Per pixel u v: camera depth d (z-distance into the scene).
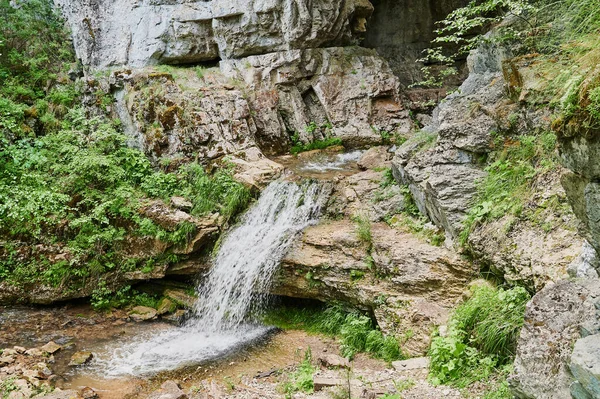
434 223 8.31
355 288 8.31
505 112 7.86
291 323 9.09
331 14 13.75
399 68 15.78
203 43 13.78
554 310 4.27
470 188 7.78
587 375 3.38
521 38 8.35
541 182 6.91
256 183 10.35
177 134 11.48
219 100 12.20
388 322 7.67
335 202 9.85
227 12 13.22
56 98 12.75
